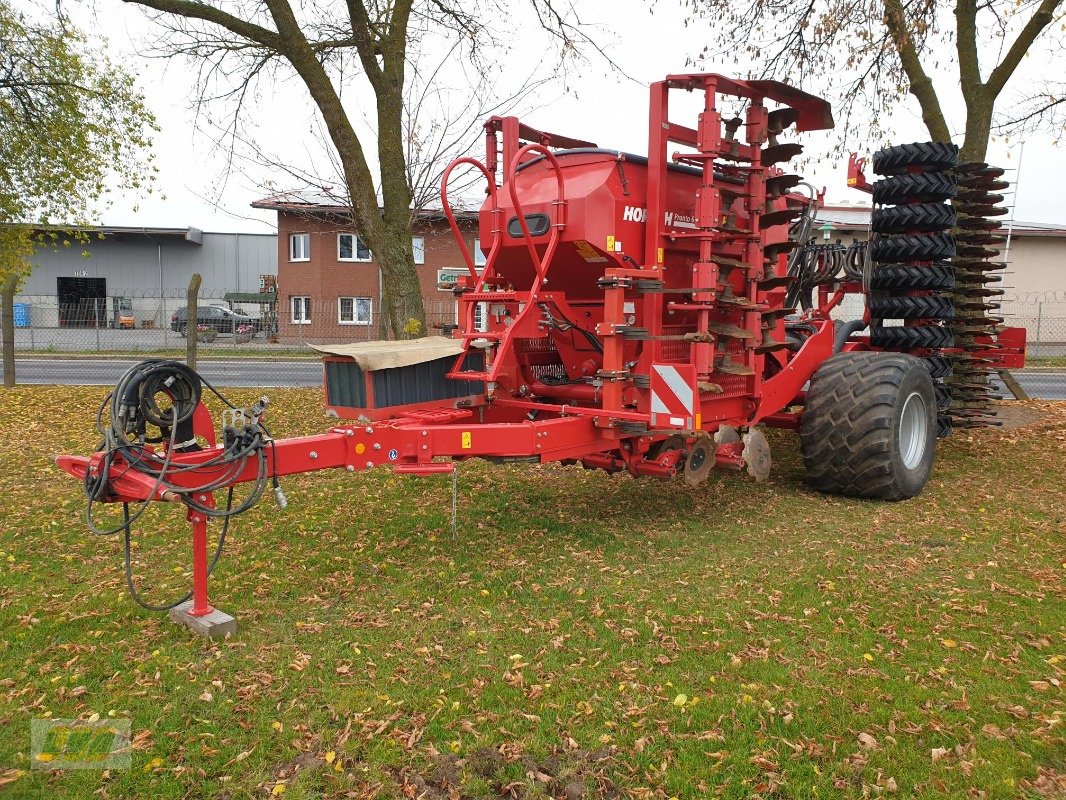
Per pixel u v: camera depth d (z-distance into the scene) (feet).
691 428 16.11
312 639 12.94
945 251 23.53
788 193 24.04
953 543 17.34
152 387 12.73
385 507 21.08
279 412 37.22
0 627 13.34
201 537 13.28
